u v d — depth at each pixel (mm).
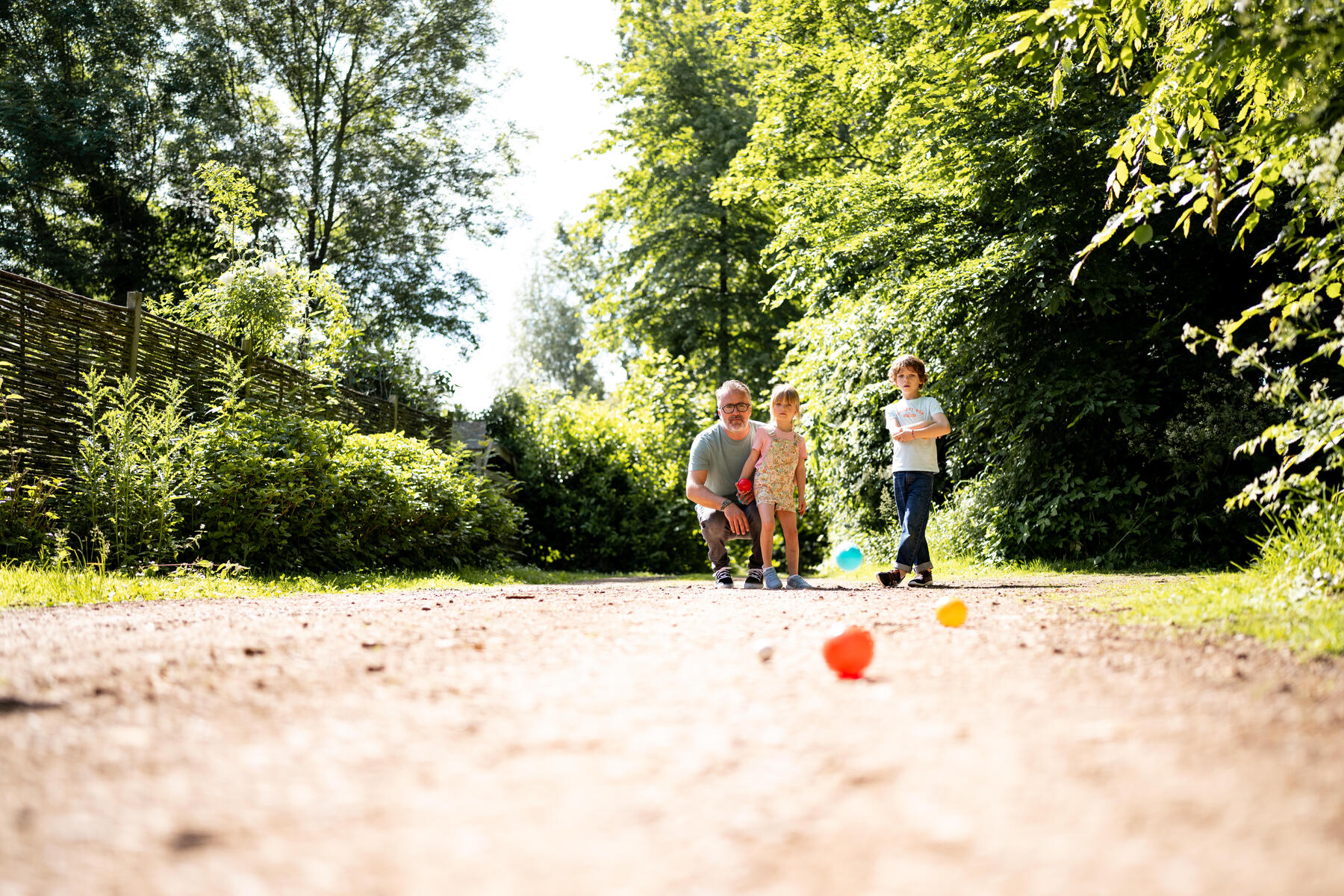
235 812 1477
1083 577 7730
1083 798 1499
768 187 15156
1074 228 10000
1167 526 9414
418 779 1640
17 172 20500
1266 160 4871
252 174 23734
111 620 3990
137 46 22828
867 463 12625
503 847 1338
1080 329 10367
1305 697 2104
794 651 2988
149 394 8250
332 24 25234
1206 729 1870
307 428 8781
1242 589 4242
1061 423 10148
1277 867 1225
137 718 2045
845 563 6004
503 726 1997
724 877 1234
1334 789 1505
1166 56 4977
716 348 24891
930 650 2955
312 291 13695
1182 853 1279
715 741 1872
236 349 9742
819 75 16219
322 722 2025
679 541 17766
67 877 1222
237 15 24297
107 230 22562
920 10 11992
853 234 12250
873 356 11812
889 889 1188
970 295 10289
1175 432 9133
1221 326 4156
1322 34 4043
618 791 1572
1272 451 8867
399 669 2645
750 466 6859
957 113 10961
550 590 7156
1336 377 8844
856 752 1779
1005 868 1242
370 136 26281
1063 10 4844
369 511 9141
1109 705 2092
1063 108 10016
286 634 3391
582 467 17750
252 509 7719
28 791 1556
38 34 22125
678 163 23703
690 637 3357
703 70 23469
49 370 7137
